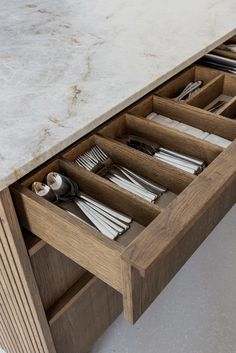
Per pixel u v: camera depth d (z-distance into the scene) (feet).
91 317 4.03
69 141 2.66
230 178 2.45
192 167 2.99
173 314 4.71
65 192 2.81
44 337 3.49
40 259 3.04
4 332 4.16
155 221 2.17
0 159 2.45
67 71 3.36
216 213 2.85
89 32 4.08
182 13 4.52
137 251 2.03
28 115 2.82
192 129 3.39
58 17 4.50
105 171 3.01
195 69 4.04
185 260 2.71
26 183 2.74
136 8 4.69
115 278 2.33
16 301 3.37
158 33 4.01
